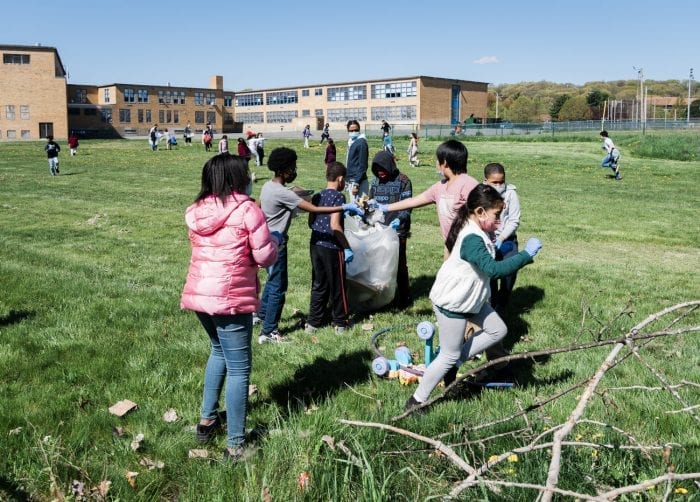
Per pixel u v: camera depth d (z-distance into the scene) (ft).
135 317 21.72
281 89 322.34
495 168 20.42
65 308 22.45
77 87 298.56
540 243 13.42
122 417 14.33
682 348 19.75
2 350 17.92
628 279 29.71
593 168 96.99
